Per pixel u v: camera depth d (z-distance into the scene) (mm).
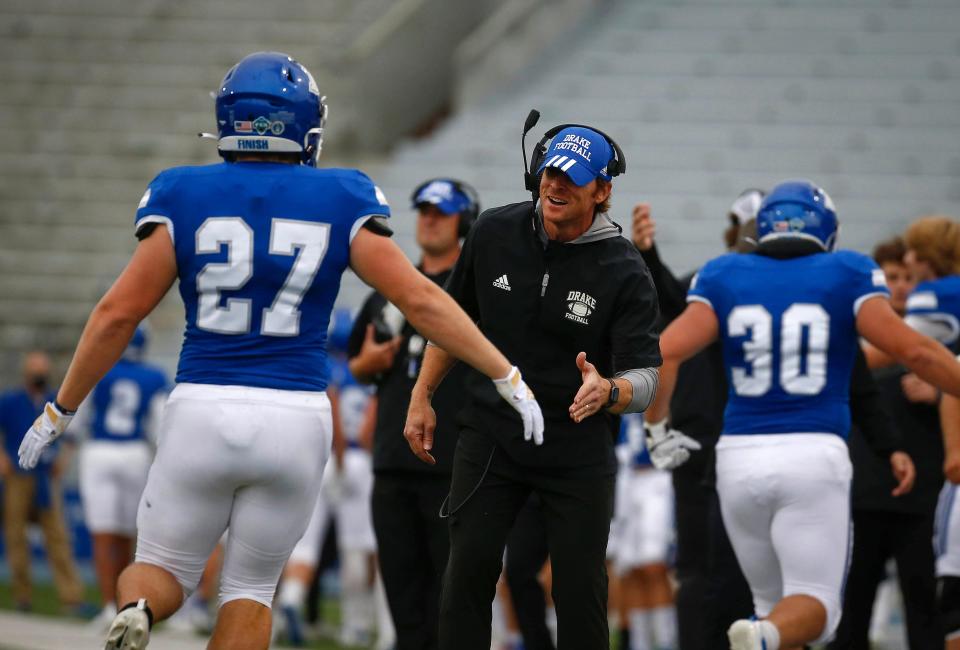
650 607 34625
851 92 70938
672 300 23312
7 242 73312
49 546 43469
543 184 17375
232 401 15141
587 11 76188
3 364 66188
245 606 15727
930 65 72062
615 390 16641
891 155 68312
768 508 19484
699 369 24062
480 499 17875
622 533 34844
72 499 54250
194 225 15305
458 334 15430
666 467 20562
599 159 17297
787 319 19547
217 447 15102
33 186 75375
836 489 19250
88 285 72000
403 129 77500
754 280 19938
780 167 67875
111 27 81625
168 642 34125
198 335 15438
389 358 23578
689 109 70562
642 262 17797
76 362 15281
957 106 70438
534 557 23406
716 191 66938
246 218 15289
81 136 77500
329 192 15516
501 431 17734
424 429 18047
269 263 15211
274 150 15750
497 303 17812
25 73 79875
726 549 22094
